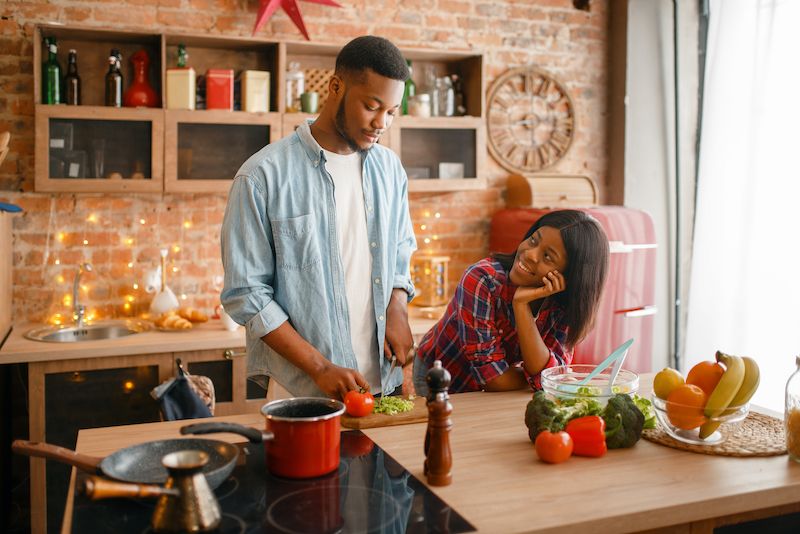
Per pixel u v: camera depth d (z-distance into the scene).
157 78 3.59
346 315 2.00
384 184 2.08
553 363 1.99
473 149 3.97
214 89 3.49
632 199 4.46
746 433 1.65
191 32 3.61
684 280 4.30
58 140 3.26
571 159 4.49
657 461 1.49
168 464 1.13
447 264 4.21
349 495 1.29
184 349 3.13
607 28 4.51
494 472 1.42
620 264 3.78
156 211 3.69
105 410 3.05
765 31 3.58
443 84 4.01
